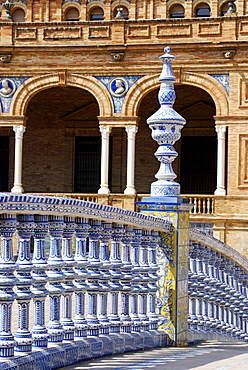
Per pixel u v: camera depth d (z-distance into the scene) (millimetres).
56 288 8102
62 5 36281
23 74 35625
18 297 7383
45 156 42406
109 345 9297
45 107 42062
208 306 13406
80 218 8570
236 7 33938
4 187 42438
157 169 41438
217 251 13922
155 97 40781
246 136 33688
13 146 42250
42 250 7781
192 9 34969
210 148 40656
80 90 40094
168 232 11023
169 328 10953
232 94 33906
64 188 42219
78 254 8609
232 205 33594
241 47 33781
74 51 35250
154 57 34625
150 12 35312
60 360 8078
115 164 41438
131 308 10305
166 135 11188
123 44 34688
